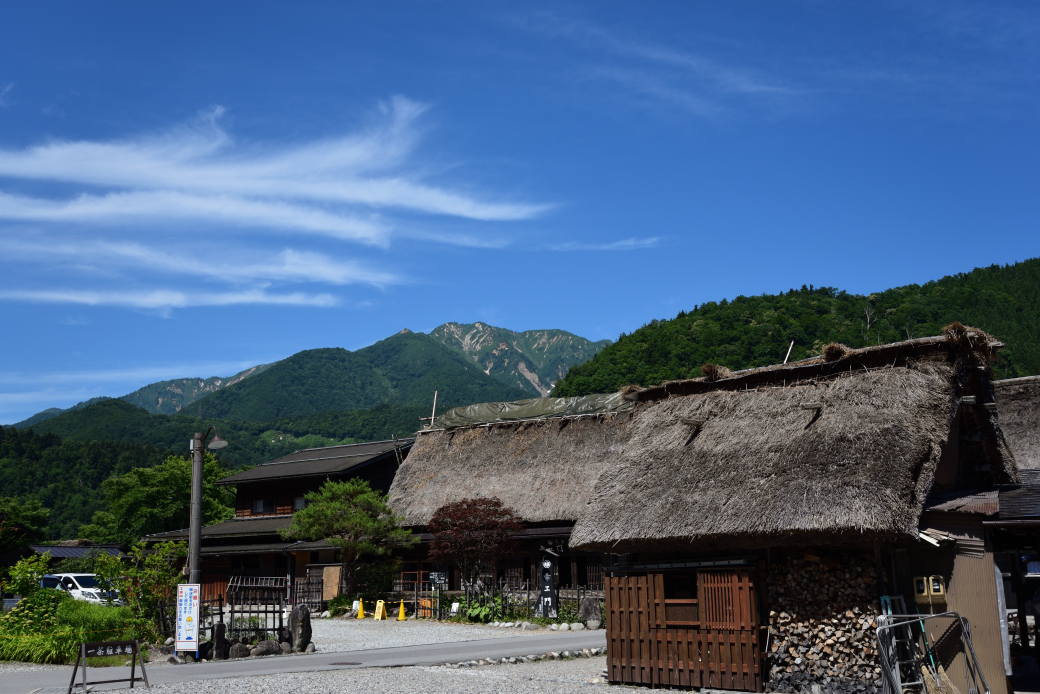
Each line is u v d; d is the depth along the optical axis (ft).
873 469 45.06
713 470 52.11
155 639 68.64
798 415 52.54
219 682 49.85
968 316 362.33
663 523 50.80
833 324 339.98
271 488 145.59
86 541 185.78
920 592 46.09
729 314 351.87
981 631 43.86
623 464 58.49
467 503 99.35
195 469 69.67
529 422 118.21
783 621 47.78
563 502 104.58
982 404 53.11
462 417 128.06
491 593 98.89
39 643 64.28
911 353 51.21
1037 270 412.36
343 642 77.56
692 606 50.16
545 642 74.18
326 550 126.72
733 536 47.78
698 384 60.85
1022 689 47.88
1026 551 55.01
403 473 124.88
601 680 52.60
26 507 177.47
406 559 118.32
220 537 141.08
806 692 46.19
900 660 44.27
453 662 59.67
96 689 48.11
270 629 73.77
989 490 49.98
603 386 302.86
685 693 48.08
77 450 425.69
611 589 53.52
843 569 46.19
